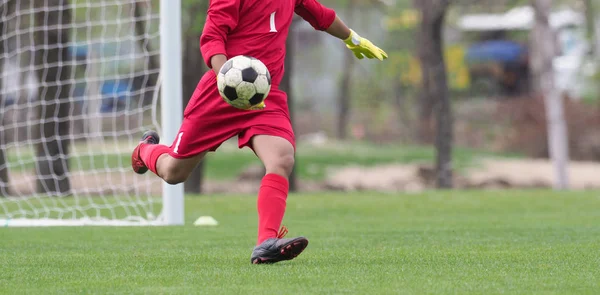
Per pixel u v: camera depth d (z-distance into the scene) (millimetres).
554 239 24062
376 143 111938
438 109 74688
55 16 53000
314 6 18156
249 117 17000
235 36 16906
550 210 37531
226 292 14031
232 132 17078
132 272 16953
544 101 98375
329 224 30984
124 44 70812
